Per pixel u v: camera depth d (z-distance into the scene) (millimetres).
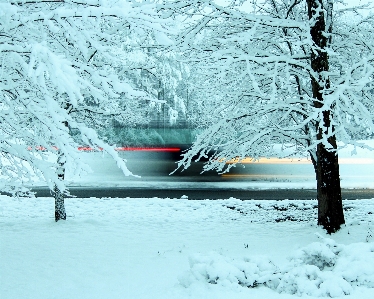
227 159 12195
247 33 9984
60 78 4598
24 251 9000
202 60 10453
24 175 6859
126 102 13570
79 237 10656
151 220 13414
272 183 21016
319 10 10789
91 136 5578
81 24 5727
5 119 5945
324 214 11367
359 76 10875
